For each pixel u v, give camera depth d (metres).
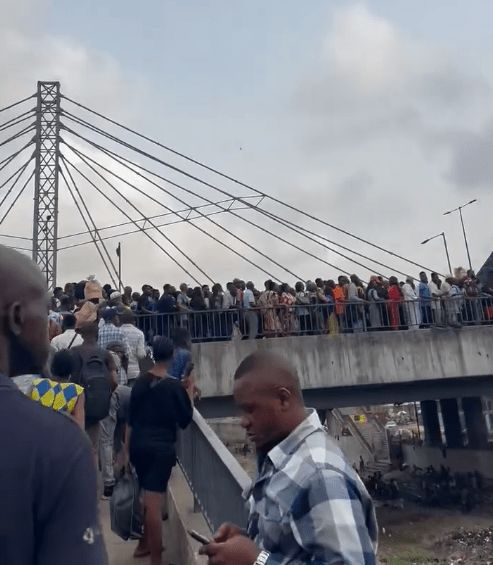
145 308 17.83
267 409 2.26
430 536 26.45
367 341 19.69
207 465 5.40
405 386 21.62
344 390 21.02
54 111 28.66
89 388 6.23
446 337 20.31
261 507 2.12
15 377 1.66
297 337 19.17
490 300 21.23
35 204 27.45
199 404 19.11
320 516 1.93
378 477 37.78
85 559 1.36
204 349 18.42
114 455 7.39
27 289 1.67
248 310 18.81
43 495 1.37
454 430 37.22
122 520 5.64
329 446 2.14
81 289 15.86
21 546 1.33
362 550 1.89
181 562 5.76
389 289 20.36
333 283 20.27
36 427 1.41
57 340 7.24
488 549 24.23
